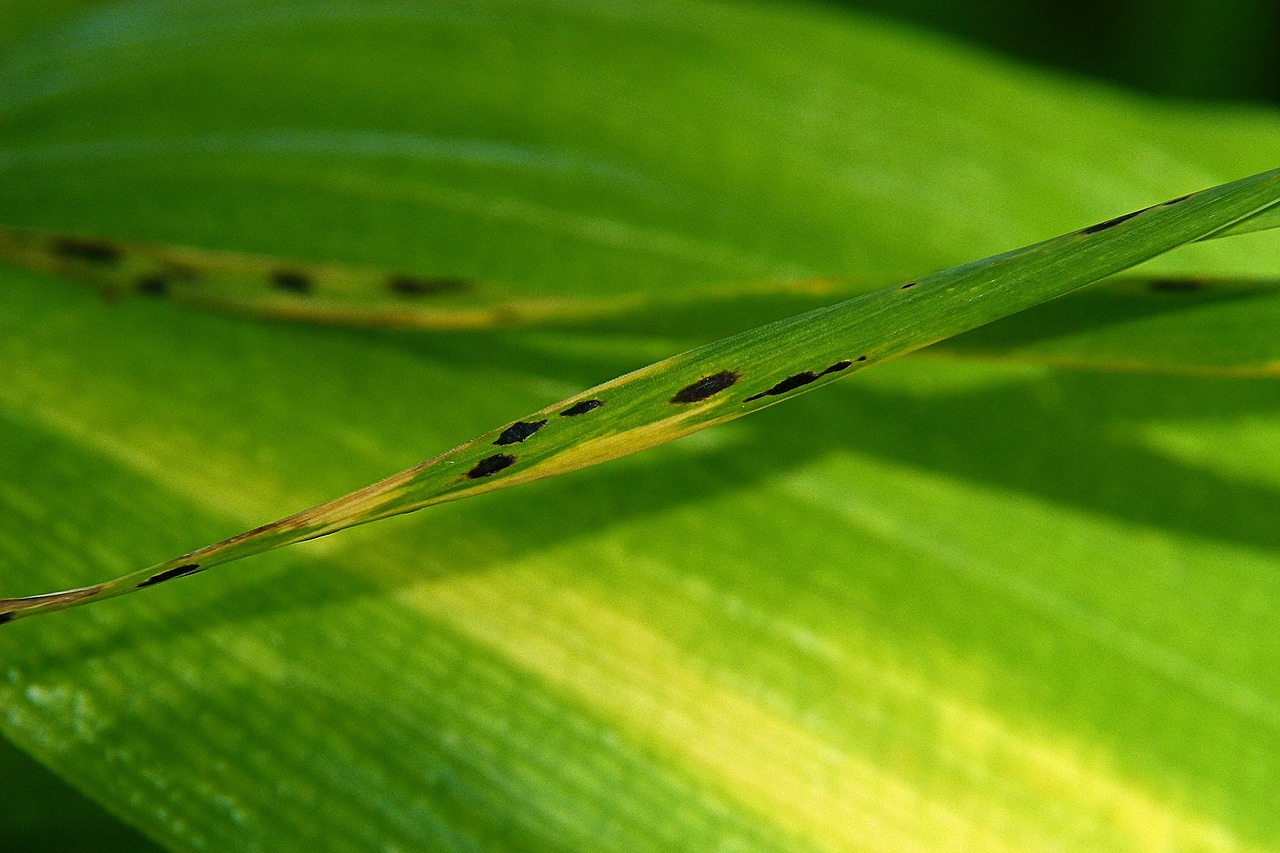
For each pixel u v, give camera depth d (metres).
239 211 0.23
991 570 0.22
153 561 0.21
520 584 0.22
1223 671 0.22
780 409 0.23
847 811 0.21
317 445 0.22
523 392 0.23
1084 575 0.22
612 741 0.21
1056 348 0.21
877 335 0.19
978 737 0.21
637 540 0.22
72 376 0.22
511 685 0.21
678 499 0.22
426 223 0.23
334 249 0.23
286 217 0.23
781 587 0.22
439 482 0.19
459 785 0.21
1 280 0.22
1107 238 0.19
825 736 0.21
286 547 0.22
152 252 0.22
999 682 0.22
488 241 0.23
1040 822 0.21
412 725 0.21
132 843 0.23
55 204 0.23
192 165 0.23
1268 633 0.22
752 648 0.22
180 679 0.21
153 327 0.22
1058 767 0.21
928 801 0.21
